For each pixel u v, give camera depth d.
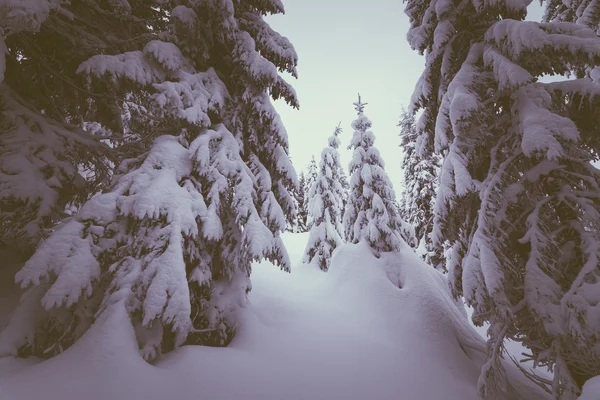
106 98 8.42
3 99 6.60
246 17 9.05
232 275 7.44
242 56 7.75
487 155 7.86
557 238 6.43
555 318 5.27
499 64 6.67
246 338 6.64
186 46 7.60
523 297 6.12
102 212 5.52
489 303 6.04
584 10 11.31
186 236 6.10
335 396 5.55
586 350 5.05
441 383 6.65
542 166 6.38
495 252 6.19
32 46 7.38
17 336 4.80
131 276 5.26
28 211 5.74
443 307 9.79
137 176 6.05
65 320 5.20
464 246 7.72
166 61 6.63
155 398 4.39
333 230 17.09
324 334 7.88
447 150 8.04
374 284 10.45
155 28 8.95
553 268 5.78
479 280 6.10
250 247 6.39
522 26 6.28
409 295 9.91
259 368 5.73
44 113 8.27
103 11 7.72
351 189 14.18
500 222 6.36
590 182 6.04
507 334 6.40
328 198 19.11
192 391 4.74
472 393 6.56
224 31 7.68
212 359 5.47
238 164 7.12
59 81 8.11
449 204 7.45
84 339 4.85
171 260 5.32
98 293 5.55
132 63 6.30
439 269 20.75
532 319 6.02
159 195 5.72
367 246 12.18
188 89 6.88
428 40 9.00
